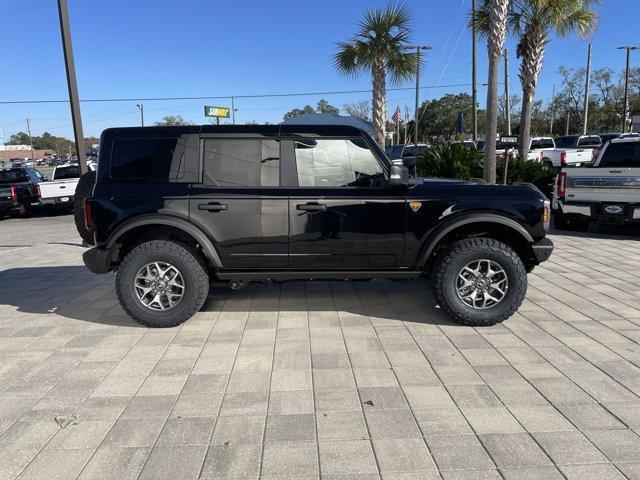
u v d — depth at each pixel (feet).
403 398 11.69
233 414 11.14
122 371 13.35
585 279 21.61
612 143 32.83
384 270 16.29
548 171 45.34
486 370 13.01
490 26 35.83
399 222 15.84
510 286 15.70
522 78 52.01
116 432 10.53
